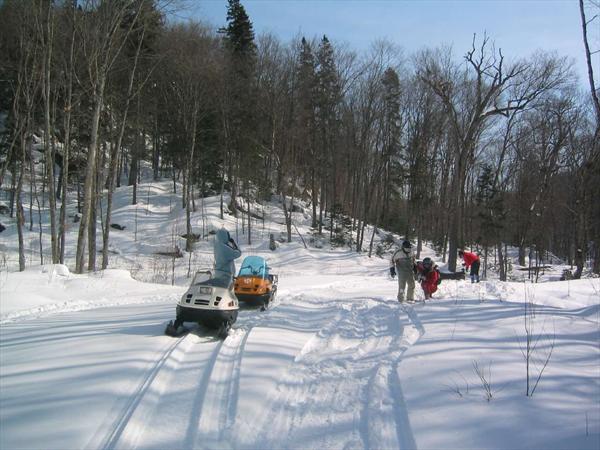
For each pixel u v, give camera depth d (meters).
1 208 32.81
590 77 13.20
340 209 38.00
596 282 15.53
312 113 38.12
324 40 37.91
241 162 38.09
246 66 36.25
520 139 33.34
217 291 7.46
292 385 5.14
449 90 27.52
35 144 40.00
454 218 24.39
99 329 7.76
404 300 11.50
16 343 6.80
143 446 3.64
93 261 22.44
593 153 25.59
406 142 40.72
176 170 44.81
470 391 4.68
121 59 24.16
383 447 3.70
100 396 4.51
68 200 36.91
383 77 36.94
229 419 4.19
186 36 32.53
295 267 28.97
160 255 28.80
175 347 6.41
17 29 20.00
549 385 4.76
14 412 4.14
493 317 8.36
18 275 13.67
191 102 33.50
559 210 42.78
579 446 3.49
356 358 6.21
